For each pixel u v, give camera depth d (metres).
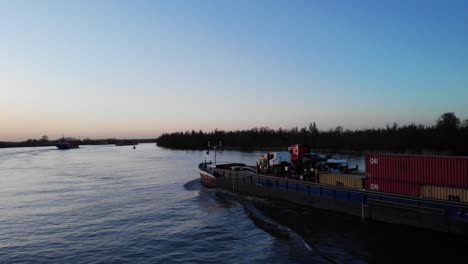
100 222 35.12
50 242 29.19
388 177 31.42
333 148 139.12
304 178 41.81
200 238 29.45
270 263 23.48
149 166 97.81
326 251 25.36
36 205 44.12
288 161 48.53
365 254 24.61
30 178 73.12
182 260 24.52
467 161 26.23
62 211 40.38
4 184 64.12
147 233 31.11
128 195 50.38
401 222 29.70
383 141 130.62
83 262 24.64
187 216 37.31
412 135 125.50
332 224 32.28
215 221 34.97
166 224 34.09
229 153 149.25
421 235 28.19
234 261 24.05
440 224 27.08
